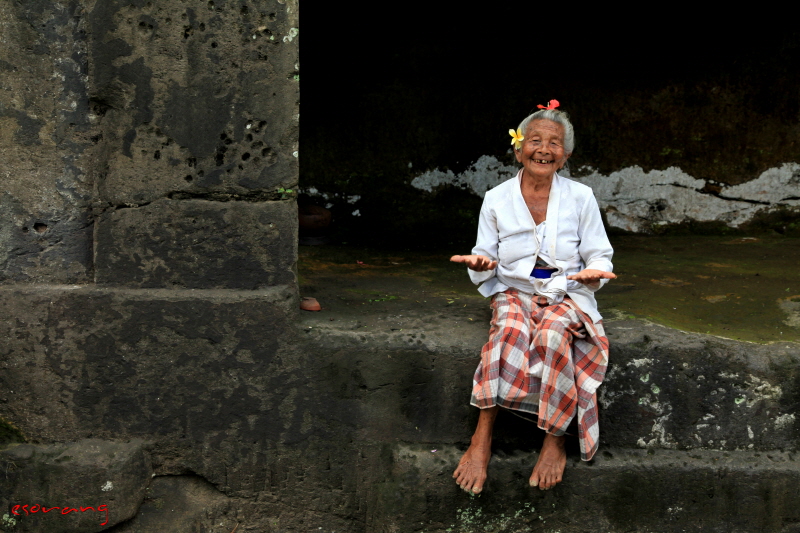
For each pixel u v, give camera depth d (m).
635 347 2.49
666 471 2.49
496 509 2.54
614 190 4.87
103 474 2.52
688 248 4.39
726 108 4.72
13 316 2.51
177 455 2.63
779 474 2.46
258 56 2.41
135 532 2.62
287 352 2.56
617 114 4.80
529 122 2.48
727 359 2.47
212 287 2.55
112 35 2.37
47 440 2.60
